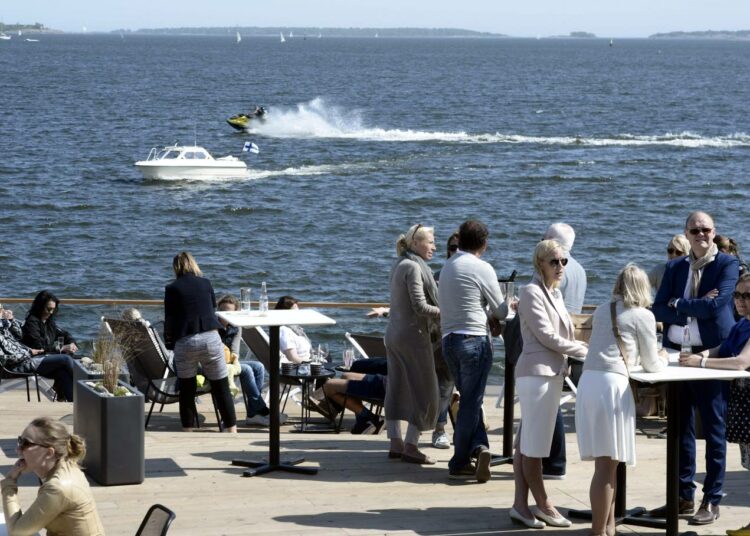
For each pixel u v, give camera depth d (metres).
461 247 16.36
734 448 19.45
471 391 16.28
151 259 68.19
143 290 60.72
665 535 14.34
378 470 17.33
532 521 14.56
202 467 17.36
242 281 62.94
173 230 77.62
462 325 16.08
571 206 90.25
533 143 137.50
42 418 11.48
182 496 15.72
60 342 24.44
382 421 20.89
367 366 21.66
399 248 17.33
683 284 15.37
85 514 11.35
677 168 113.12
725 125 168.12
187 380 20.30
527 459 14.52
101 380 17.23
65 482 11.26
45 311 24.23
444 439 18.91
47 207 85.31
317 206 88.38
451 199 93.06
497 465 17.67
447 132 150.50
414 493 16.08
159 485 16.27
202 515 14.84
